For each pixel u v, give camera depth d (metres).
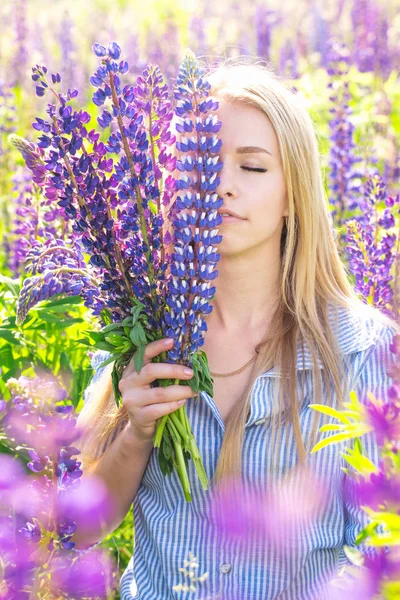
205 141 2.63
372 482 1.97
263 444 2.92
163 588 3.00
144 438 2.92
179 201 2.61
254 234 2.90
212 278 2.63
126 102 2.63
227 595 2.89
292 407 2.91
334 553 3.02
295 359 2.97
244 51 9.35
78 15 12.95
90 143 2.76
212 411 2.93
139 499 3.15
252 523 2.79
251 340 3.06
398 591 1.86
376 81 8.10
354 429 2.05
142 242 2.71
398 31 9.04
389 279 3.82
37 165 2.74
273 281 3.08
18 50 8.95
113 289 2.75
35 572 2.64
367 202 4.20
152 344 2.73
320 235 3.10
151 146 2.72
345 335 3.04
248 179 2.88
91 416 3.22
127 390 2.81
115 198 2.75
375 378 2.98
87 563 2.75
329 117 6.62
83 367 4.09
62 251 2.89
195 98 2.67
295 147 2.93
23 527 2.72
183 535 2.96
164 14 11.21
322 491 2.92
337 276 3.22
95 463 3.12
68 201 2.68
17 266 5.02
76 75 8.97
